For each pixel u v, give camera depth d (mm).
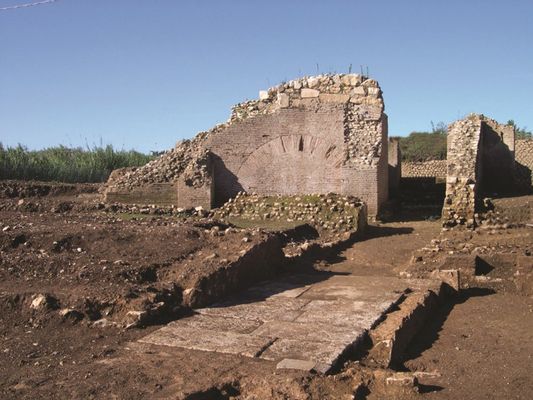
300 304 8547
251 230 11734
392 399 5738
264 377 5641
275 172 21094
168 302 7969
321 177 20656
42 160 29062
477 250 12023
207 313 8016
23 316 7301
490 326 8578
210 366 5922
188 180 20562
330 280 10398
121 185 21422
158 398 5078
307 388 5492
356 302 8617
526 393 6109
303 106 20828
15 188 23062
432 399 5879
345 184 20328
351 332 7109
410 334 7891
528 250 11711
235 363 6023
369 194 20094
